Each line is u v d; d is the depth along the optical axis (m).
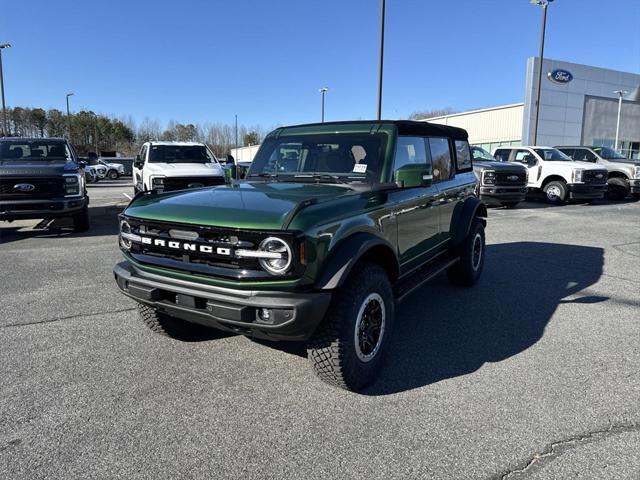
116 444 2.74
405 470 2.53
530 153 16.67
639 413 3.08
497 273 6.73
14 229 10.80
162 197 3.71
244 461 2.60
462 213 5.56
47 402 3.20
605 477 2.46
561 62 33.41
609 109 36.44
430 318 4.89
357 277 3.23
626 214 13.42
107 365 3.76
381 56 21.09
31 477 2.45
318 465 2.57
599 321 4.81
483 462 2.59
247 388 3.41
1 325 4.60
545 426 2.93
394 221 3.89
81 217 10.10
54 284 6.02
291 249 2.78
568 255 7.92
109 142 79.38
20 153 10.55
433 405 3.19
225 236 2.92
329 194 3.49
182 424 2.95
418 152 4.52
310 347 3.21
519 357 3.95
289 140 4.51
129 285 3.35
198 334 4.36
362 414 3.08
